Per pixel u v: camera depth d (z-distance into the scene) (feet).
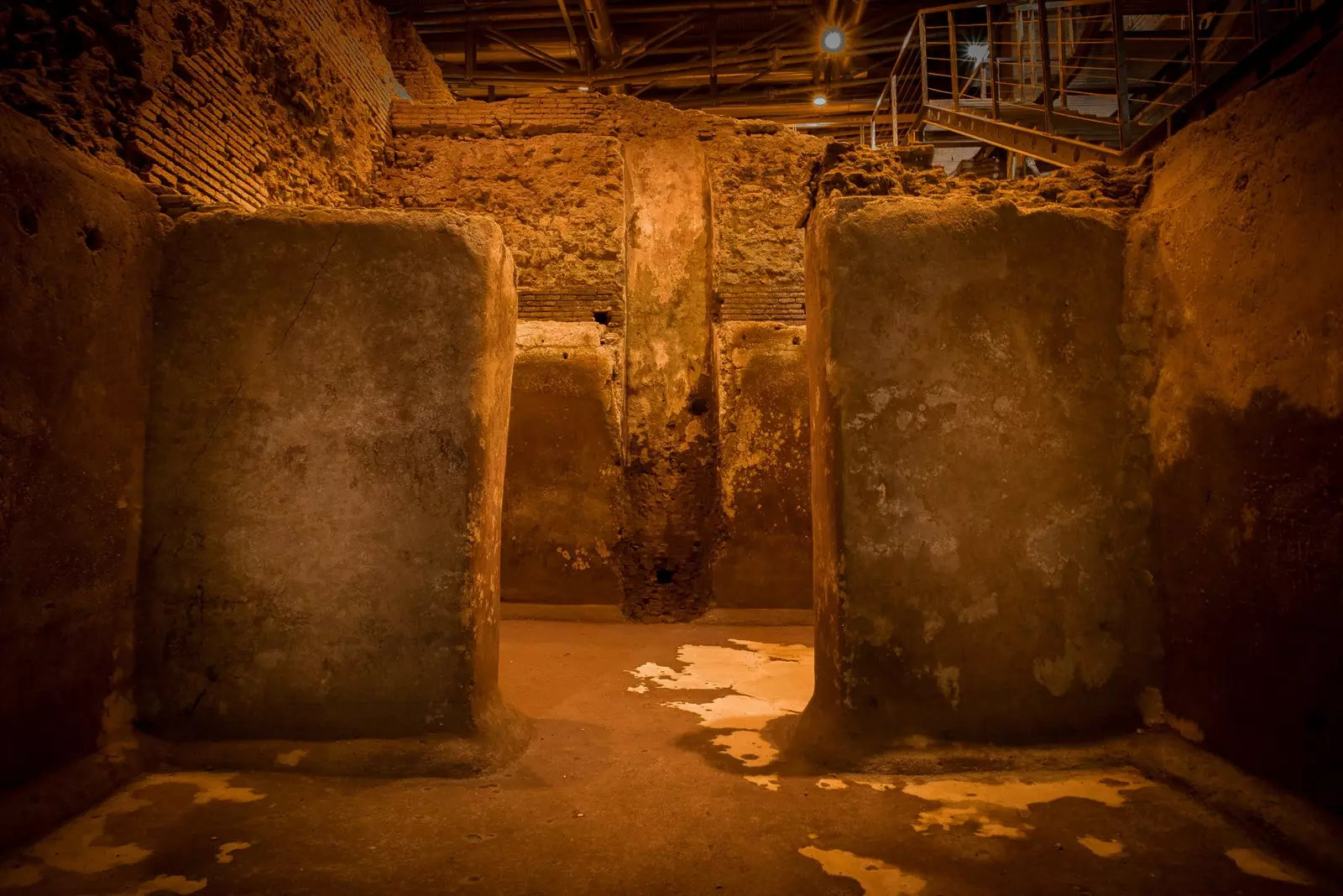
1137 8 21.16
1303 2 10.27
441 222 10.87
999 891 7.09
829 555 10.73
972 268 10.69
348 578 10.37
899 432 10.46
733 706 13.12
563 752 10.84
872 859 7.69
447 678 10.28
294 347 10.64
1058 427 10.61
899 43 34.37
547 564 20.88
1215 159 9.70
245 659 10.30
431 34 34.40
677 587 21.49
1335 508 7.77
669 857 7.78
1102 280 10.89
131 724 10.12
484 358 10.79
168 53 13.20
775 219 23.31
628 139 25.04
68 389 9.11
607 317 22.59
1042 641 10.34
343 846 7.97
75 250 9.21
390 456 10.52
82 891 6.98
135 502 10.28
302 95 18.43
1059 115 20.15
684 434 22.43
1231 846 7.92
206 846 7.90
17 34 11.30
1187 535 9.93
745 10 33.40
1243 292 9.07
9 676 8.25
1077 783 9.52
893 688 10.23
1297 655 8.20
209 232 10.78
